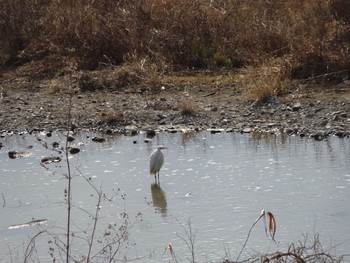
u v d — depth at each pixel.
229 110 18.27
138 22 22.03
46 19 23.17
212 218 11.99
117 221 12.09
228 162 14.84
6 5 23.66
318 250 9.99
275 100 18.36
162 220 12.03
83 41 22.06
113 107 19.05
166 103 18.98
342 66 19.23
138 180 14.06
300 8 21.56
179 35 21.66
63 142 17.12
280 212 12.08
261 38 20.78
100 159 15.56
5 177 14.65
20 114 19.14
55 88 20.59
